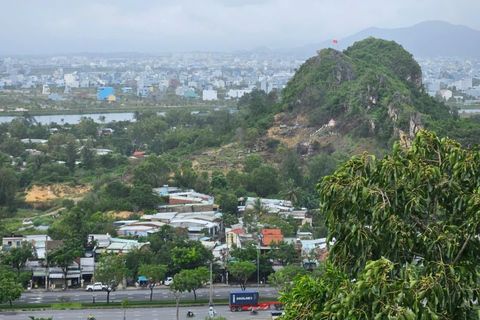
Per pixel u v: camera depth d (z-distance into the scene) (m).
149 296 151.00
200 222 199.25
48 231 192.00
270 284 160.12
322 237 191.00
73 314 136.62
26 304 142.50
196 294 152.12
